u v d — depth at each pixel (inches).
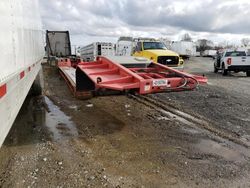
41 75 411.8
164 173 173.9
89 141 228.8
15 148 209.2
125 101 389.4
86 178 165.0
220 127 272.2
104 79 249.9
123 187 155.8
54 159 190.9
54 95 425.7
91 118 300.5
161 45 719.7
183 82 259.9
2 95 92.8
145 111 334.0
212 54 2893.7
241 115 319.6
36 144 218.7
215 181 165.5
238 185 161.8
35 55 253.0
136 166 183.0
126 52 1057.5
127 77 249.9
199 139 238.1
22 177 164.4
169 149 214.1
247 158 200.1
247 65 825.5
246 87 558.9
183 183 162.1
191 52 2057.1
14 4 118.3
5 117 99.6
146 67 326.0
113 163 186.9
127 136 243.0
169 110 339.3
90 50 1109.7
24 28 157.9
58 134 245.0
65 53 1060.5
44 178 163.9
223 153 208.4
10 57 105.1
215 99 411.8
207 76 834.8
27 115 308.8
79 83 299.6
